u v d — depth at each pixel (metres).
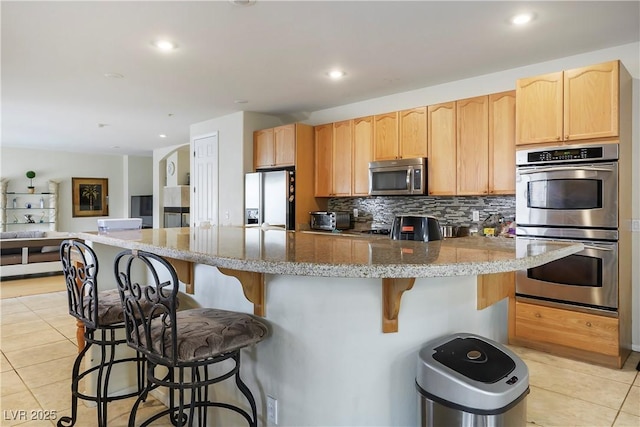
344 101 4.95
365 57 3.44
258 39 3.05
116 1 2.48
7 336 3.69
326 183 5.07
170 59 3.47
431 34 2.97
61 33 2.93
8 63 3.57
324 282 1.58
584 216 2.97
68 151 9.59
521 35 3.00
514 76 3.77
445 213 4.41
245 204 5.39
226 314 1.79
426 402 1.41
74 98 4.75
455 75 3.95
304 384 1.62
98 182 10.12
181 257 1.59
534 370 2.87
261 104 5.08
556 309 3.12
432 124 4.12
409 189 4.19
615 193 2.85
